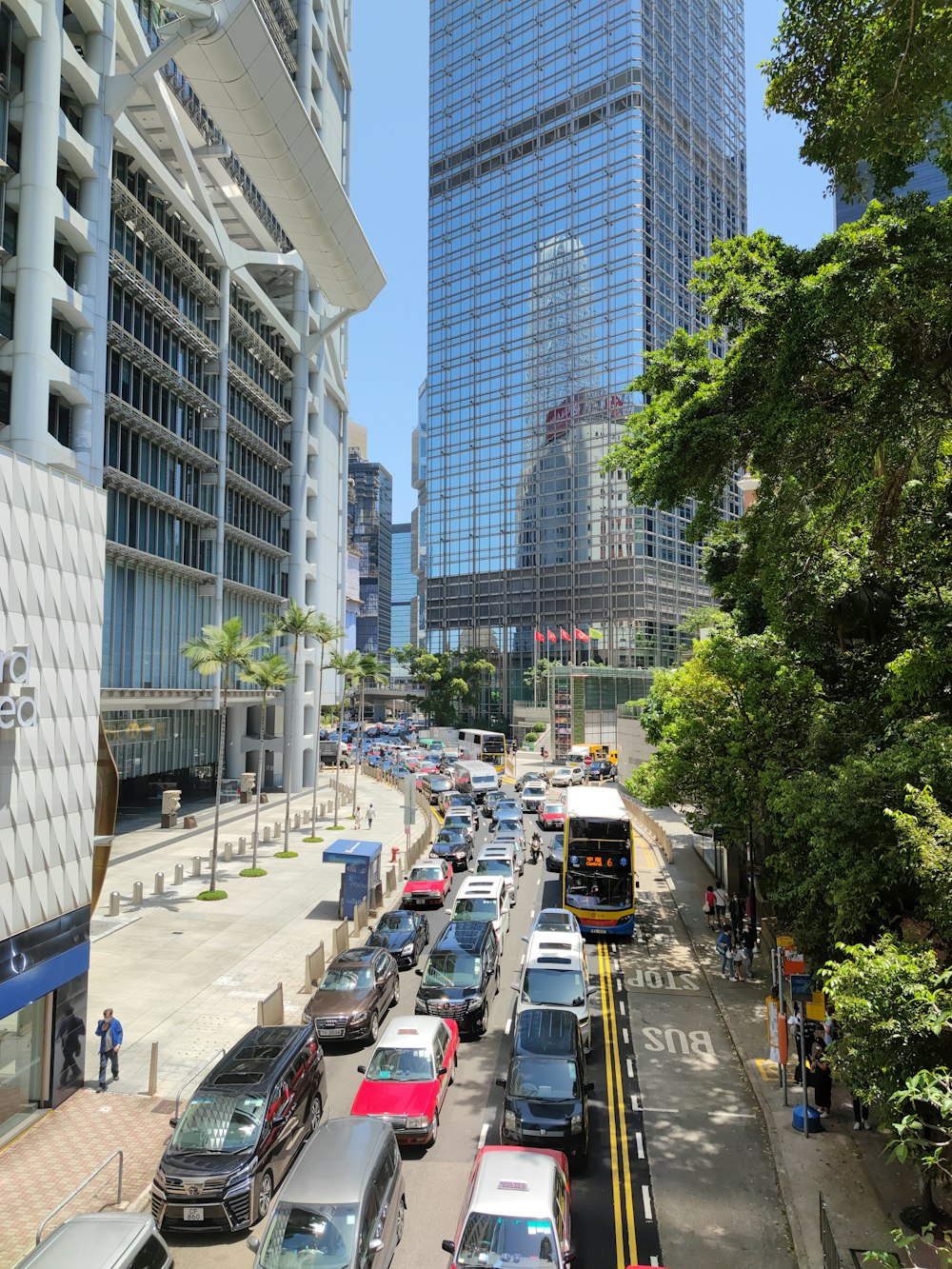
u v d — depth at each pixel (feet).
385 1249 35.17
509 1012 70.13
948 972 29.96
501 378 369.09
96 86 119.24
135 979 75.82
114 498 138.00
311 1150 37.11
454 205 388.78
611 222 325.42
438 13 395.96
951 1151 35.37
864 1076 32.07
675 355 71.05
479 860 114.32
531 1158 36.81
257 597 205.16
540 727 327.67
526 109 357.82
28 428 104.06
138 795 204.13
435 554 396.37
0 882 48.11
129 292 139.03
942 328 45.14
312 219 169.37
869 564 66.03
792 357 48.55
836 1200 42.45
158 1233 32.53
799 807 54.39
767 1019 65.82
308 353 228.43
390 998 68.49
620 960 87.04
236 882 115.65
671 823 173.27
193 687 165.17
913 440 50.24
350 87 272.51
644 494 68.64
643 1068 60.29
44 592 53.26
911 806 41.45
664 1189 44.21
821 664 76.89
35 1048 52.65
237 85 130.93
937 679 49.24
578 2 339.36
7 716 48.39
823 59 44.80
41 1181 44.37
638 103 320.09
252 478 204.74
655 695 140.15
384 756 312.91
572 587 341.41
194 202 161.79
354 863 97.14
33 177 104.94
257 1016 67.36
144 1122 51.01
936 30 38.45
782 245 55.11
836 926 46.70
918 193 50.55
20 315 104.37
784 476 56.13
